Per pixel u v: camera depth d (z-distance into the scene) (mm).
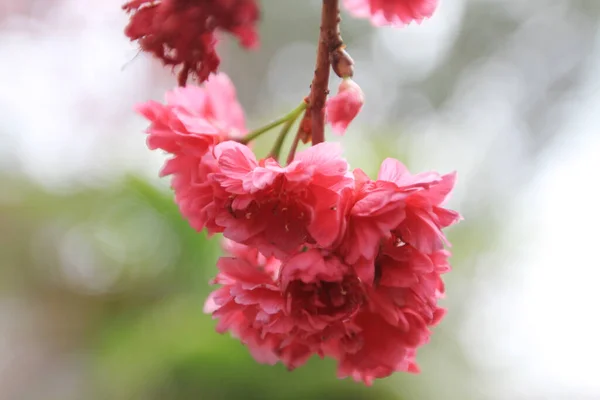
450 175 386
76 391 895
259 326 388
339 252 383
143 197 825
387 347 395
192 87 416
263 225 384
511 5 1133
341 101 388
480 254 850
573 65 1086
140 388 661
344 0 414
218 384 619
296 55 1223
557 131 1089
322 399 605
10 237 1106
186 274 766
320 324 384
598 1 1065
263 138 772
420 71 1189
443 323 758
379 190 380
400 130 962
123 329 768
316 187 383
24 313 1062
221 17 383
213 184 388
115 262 895
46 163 1113
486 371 780
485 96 1150
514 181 1082
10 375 937
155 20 386
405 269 384
